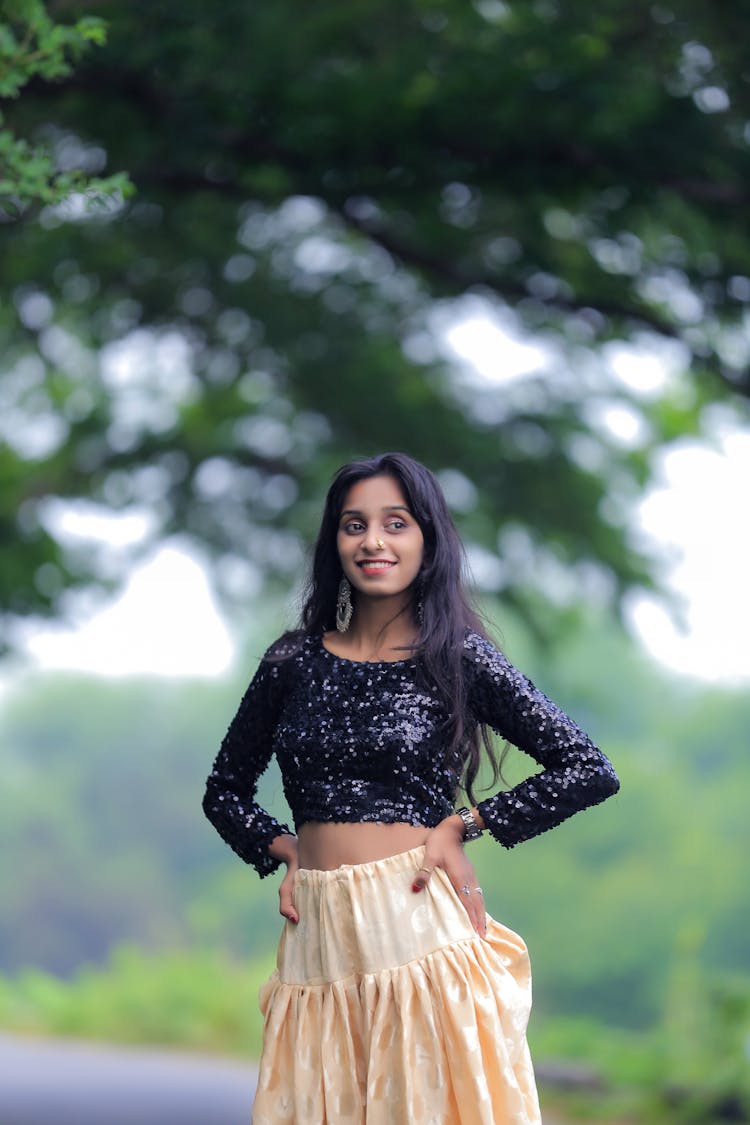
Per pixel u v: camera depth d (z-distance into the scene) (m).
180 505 23.67
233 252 17.44
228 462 23.47
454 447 20.72
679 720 64.62
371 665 5.05
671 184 11.95
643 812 55.97
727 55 11.84
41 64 7.04
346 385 20.14
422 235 13.80
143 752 77.69
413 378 20.91
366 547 5.05
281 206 13.34
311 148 12.12
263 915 66.25
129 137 12.19
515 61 11.69
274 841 5.19
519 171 12.12
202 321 18.81
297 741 5.00
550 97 11.46
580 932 54.09
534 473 21.45
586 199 12.41
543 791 4.95
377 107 11.67
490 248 14.23
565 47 11.68
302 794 5.02
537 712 5.01
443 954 4.86
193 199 15.12
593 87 11.38
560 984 54.19
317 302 19.44
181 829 77.19
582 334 19.41
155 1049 23.81
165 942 75.06
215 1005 26.14
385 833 4.91
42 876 75.19
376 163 12.29
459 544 5.15
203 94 11.93
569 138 11.65
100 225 15.88
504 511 21.58
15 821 75.38
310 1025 4.93
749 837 56.78
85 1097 16.09
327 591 5.22
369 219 14.16
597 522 22.20
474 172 12.23
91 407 23.05
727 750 62.47
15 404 23.09
